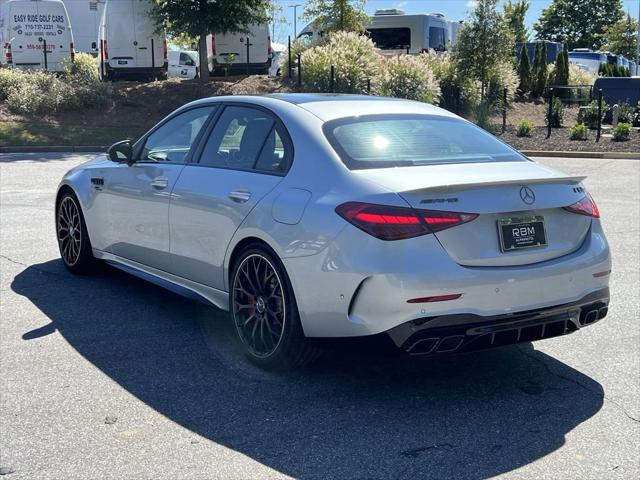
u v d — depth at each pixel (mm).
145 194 5488
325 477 3283
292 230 4117
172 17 22781
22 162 15438
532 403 4090
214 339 5059
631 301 5996
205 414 3904
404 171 4082
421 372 4527
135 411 3930
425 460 3443
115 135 19719
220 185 4785
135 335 5113
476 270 3842
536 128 23594
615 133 20578
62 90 21500
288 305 4176
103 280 6523
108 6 23781
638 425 3830
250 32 24016
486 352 4883
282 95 5141
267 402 4059
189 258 5062
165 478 3262
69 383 4281
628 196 11781
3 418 3828
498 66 25172
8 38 24188
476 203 3906
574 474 3332
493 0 24531
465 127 4941
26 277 6547
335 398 4121
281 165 4488
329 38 26156
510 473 3334
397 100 5238
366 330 3832
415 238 3770
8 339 4988
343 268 3850
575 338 5160
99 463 3389
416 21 29422
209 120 5285
